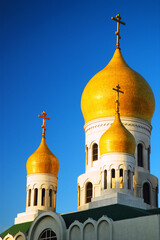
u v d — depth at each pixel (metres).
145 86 102.69
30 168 107.38
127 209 83.44
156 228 72.56
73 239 82.62
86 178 99.62
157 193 99.50
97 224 79.56
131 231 75.31
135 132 100.25
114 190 88.62
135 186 96.69
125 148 91.06
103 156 91.56
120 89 100.88
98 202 88.88
